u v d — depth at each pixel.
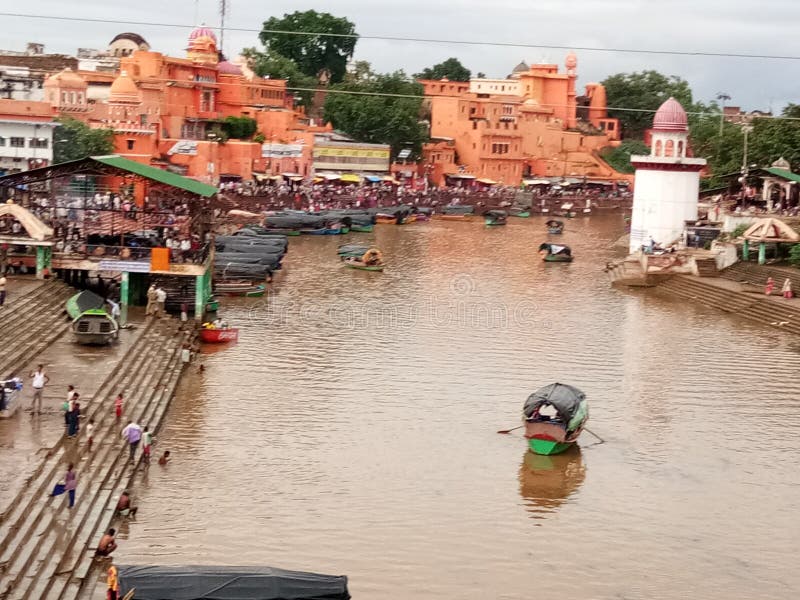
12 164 101.88
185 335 56.44
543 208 153.50
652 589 32.28
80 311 52.31
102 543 30.89
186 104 132.38
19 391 39.75
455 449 42.97
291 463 40.34
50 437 36.94
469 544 34.59
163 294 58.62
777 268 79.88
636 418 48.00
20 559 28.98
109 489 35.28
